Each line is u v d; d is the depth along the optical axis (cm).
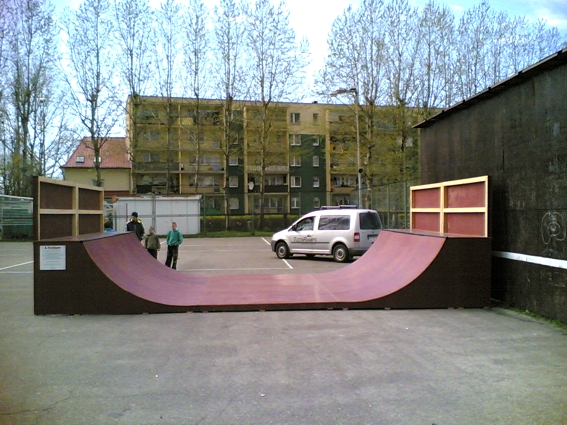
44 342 629
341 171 5056
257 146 4272
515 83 806
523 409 410
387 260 1018
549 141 722
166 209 3475
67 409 414
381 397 437
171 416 399
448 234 924
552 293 722
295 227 1880
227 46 3909
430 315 777
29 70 3656
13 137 3722
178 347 602
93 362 544
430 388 459
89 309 794
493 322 725
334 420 389
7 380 487
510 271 833
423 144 1193
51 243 798
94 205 1093
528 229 779
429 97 3297
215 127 4231
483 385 466
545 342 613
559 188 700
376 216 1777
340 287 962
